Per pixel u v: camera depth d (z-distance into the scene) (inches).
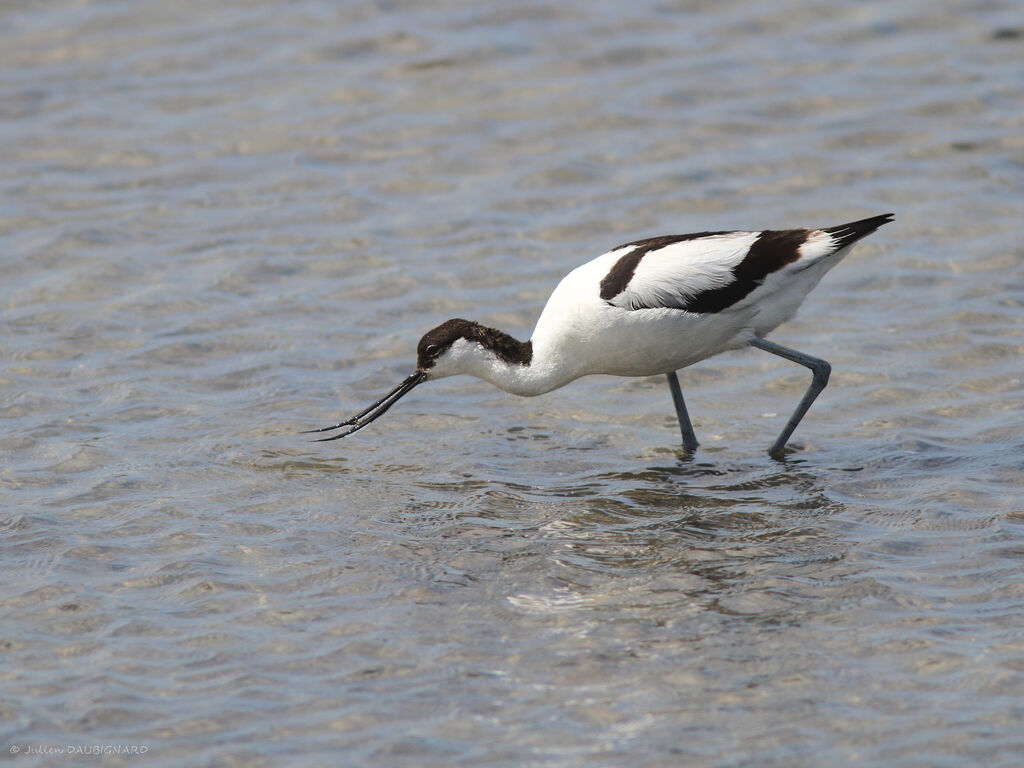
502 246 613.3
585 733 300.2
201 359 522.9
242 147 707.4
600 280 439.5
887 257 589.6
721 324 440.5
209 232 628.1
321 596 363.6
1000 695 307.6
